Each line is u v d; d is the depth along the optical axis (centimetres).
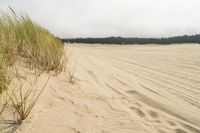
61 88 341
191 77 618
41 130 204
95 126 238
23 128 197
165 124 275
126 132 237
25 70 343
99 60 1019
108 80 514
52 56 455
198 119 304
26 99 246
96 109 287
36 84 304
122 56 1350
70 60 769
